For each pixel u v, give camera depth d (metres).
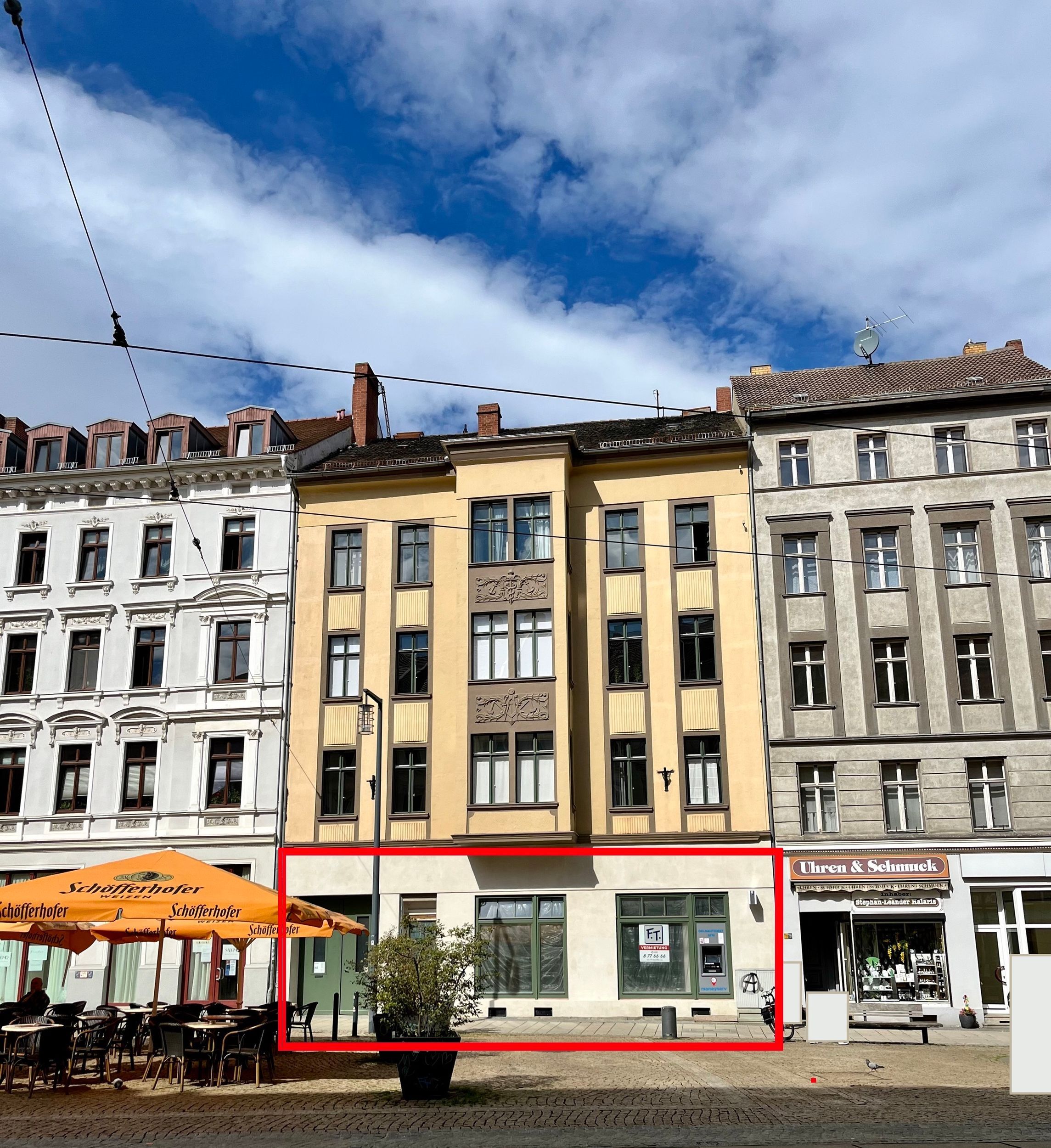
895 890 28.73
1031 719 29.58
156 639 34.41
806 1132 12.71
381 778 27.94
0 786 33.91
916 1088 16.66
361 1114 14.38
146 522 35.31
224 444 39.59
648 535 32.75
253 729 32.91
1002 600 30.58
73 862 32.69
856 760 30.03
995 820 29.28
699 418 38.16
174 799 32.72
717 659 31.39
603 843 30.58
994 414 31.97
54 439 36.62
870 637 30.89
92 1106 15.39
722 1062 20.39
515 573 32.19
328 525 34.44
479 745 31.16
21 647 35.00
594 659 32.03
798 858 29.41
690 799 30.61
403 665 32.97
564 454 32.69
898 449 32.12
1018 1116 13.91
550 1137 12.53
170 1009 19.12
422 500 34.22
